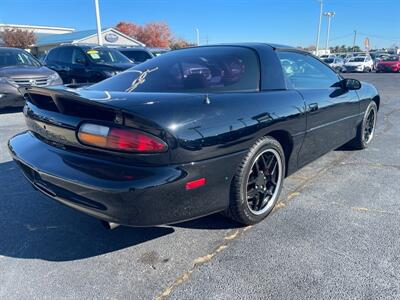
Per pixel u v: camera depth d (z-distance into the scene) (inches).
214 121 79.7
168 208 75.4
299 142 110.3
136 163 72.0
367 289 73.6
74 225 101.7
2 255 87.0
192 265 82.5
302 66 121.8
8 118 263.7
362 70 1123.3
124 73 112.4
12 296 72.7
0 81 263.6
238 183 88.7
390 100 376.2
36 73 284.4
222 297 71.8
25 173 93.0
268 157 100.2
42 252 88.4
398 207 111.0
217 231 97.4
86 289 74.7
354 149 175.6
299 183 131.7
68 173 77.1
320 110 118.1
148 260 84.7
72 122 78.0
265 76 102.4
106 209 73.6
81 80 349.1
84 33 1339.8
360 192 122.9
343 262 82.7
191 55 110.1
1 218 105.6
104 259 85.4
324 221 102.2
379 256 84.9
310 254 86.0
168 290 74.2
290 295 72.1
